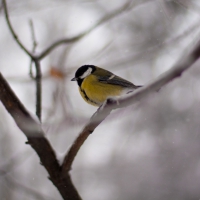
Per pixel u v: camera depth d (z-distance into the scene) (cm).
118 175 1398
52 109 892
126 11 1177
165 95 1275
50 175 684
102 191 1388
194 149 1351
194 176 1357
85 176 1405
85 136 638
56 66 1116
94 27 1105
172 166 1379
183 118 1328
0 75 612
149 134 1350
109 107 573
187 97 1284
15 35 863
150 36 1354
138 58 1235
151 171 1387
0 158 1253
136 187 1383
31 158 1351
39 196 1028
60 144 1107
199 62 1209
